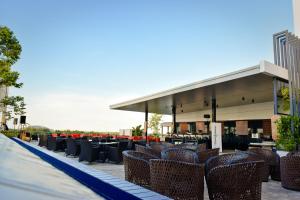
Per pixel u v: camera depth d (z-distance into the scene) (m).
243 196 2.83
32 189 1.20
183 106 20.05
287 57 8.75
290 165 4.66
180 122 26.08
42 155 2.83
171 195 2.72
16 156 2.12
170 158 4.14
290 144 6.71
